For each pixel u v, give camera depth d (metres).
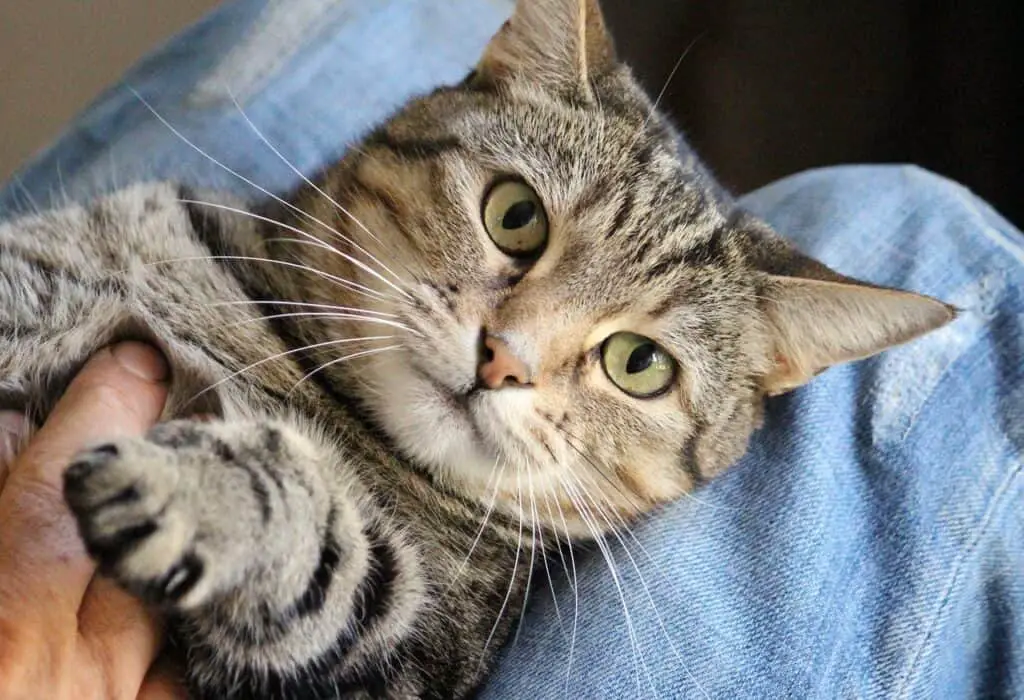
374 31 0.39
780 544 0.27
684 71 0.52
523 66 0.30
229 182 0.35
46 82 0.48
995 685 0.27
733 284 0.30
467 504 0.28
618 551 0.28
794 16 0.51
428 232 0.28
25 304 0.27
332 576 0.23
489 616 0.27
